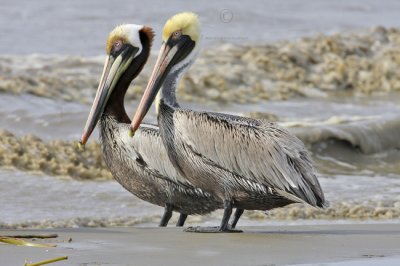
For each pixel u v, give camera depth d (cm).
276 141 1109
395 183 1681
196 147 1141
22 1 3716
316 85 2542
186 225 1380
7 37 2997
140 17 3509
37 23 3272
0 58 2547
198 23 1228
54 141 1738
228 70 2516
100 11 3588
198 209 1292
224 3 3878
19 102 2041
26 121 1928
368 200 1538
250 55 2688
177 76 1213
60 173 1606
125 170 1311
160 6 3750
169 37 1223
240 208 1165
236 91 2359
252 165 1116
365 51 2916
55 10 3547
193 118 1150
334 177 1712
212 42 2973
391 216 1435
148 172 1286
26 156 1636
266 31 3347
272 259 959
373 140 1916
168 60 1213
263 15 3672
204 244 1038
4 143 1675
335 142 1886
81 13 3509
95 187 1549
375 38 3091
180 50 1217
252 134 1119
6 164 1603
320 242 1062
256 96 2358
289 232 1155
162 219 1302
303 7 4009
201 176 1155
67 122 1941
